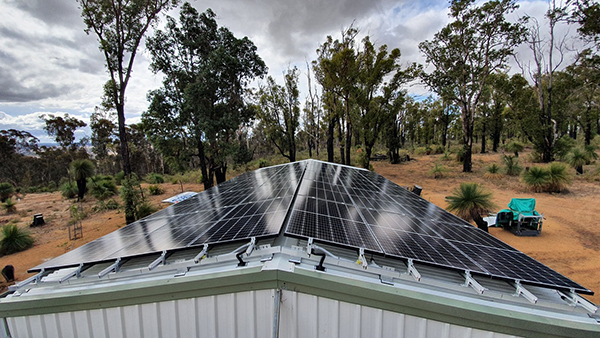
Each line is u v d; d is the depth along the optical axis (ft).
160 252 9.00
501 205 39.45
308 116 108.47
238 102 58.85
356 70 62.18
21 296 8.69
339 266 8.50
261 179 24.32
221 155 55.36
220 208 14.82
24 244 33.01
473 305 7.68
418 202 19.51
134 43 40.63
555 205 38.45
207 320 8.57
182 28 51.03
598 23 54.80
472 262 9.20
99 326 8.88
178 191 70.28
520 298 8.13
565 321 7.36
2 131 133.39
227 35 54.70
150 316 8.69
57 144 136.15
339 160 104.99
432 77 75.10
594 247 25.41
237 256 8.35
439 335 8.06
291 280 7.91
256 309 8.36
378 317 8.14
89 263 9.02
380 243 9.34
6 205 54.65
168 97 50.55
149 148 156.25
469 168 70.90
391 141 99.30
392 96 75.25
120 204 55.93
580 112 95.09
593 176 51.80
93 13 36.63
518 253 10.98
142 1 38.45
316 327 8.30
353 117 72.08
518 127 95.14
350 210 13.25
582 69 76.18
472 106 70.59
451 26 67.72
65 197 67.87
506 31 62.90
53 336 9.00
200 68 51.01
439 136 179.01
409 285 8.23
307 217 10.46
